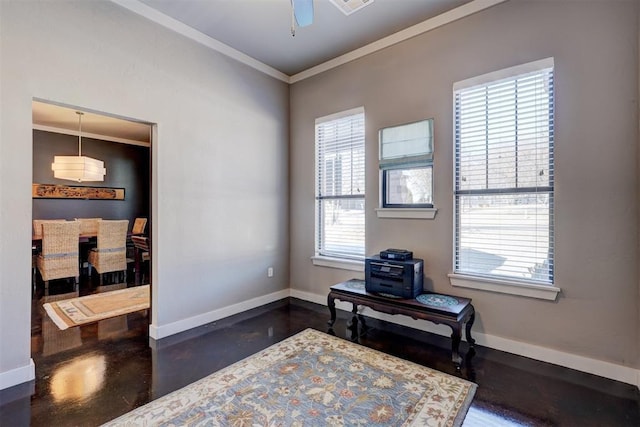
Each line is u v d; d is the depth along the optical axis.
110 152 6.44
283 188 4.09
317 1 2.61
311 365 2.36
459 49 2.76
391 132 3.17
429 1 2.65
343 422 1.74
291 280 4.19
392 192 3.24
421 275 2.88
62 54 2.29
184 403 1.91
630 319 2.11
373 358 2.47
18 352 2.11
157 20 2.81
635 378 2.09
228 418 1.77
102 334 2.94
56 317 3.37
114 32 2.55
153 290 2.89
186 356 2.51
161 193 2.88
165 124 2.89
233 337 2.88
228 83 3.40
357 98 3.46
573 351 2.30
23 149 2.14
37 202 5.53
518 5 2.48
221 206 3.37
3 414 1.80
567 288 2.32
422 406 1.88
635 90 2.08
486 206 2.71
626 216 2.12
